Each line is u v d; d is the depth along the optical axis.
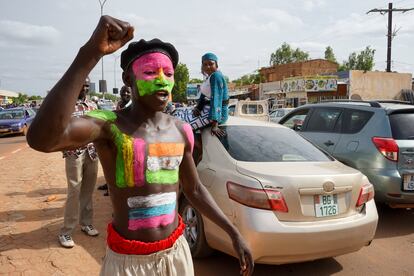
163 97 1.76
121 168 1.67
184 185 2.06
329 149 5.80
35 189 6.71
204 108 4.31
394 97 30.39
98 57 1.42
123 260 1.69
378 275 3.76
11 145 15.48
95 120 1.61
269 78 51.34
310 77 30.19
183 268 1.81
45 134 1.37
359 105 5.70
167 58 1.79
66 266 3.63
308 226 3.21
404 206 5.09
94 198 6.15
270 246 3.12
